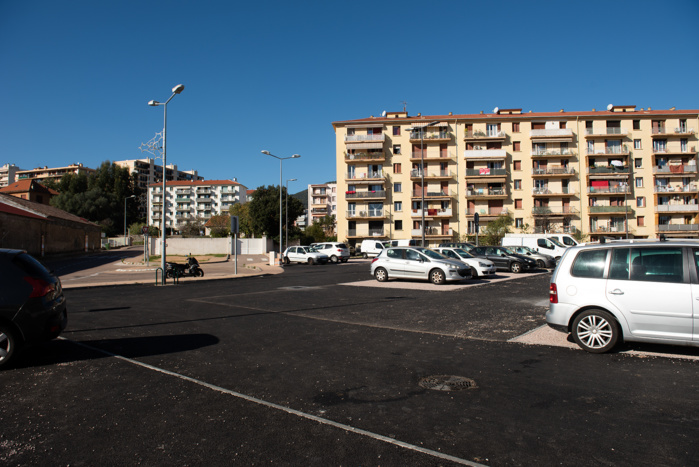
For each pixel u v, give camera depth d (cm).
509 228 5359
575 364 558
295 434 361
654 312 568
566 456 320
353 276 2086
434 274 1605
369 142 5659
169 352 639
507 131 5572
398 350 644
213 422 387
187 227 7856
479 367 551
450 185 5600
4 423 389
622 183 5341
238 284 1789
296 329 804
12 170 11725
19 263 581
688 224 5262
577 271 628
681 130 5362
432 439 350
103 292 1526
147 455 328
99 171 8906
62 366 568
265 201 6197
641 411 401
